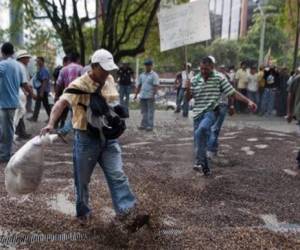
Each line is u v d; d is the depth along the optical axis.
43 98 14.45
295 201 6.76
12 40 16.53
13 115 8.52
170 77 45.56
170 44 8.19
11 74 8.41
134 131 13.48
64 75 10.27
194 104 8.12
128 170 8.17
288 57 47.81
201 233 5.23
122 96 17.19
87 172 5.18
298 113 9.02
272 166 9.10
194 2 7.95
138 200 5.73
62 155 9.30
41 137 5.07
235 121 17.58
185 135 12.67
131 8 16.05
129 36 15.41
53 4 14.85
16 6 15.49
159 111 22.23
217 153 10.27
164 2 14.44
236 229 5.42
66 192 6.74
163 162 8.95
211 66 7.82
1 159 8.54
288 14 24.94
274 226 5.68
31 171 5.02
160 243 4.88
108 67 4.81
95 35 14.81
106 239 4.94
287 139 12.83
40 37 16.55
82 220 5.38
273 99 20.09
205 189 7.10
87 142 5.04
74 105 5.00
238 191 7.15
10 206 5.97
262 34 37.28
